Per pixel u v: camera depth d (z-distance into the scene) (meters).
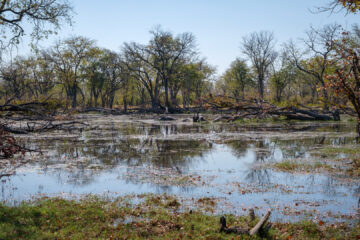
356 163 13.37
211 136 25.11
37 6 19.45
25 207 7.99
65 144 21.00
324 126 32.38
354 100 11.73
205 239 6.21
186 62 71.00
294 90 86.88
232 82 82.44
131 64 66.44
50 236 6.22
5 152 9.87
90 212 7.81
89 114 61.56
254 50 67.94
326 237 6.50
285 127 31.80
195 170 13.38
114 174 12.70
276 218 7.73
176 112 64.19
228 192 10.09
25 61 33.47
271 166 14.00
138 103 93.19
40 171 13.20
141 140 23.06
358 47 11.69
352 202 8.95
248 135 25.47
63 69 61.91
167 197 9.49
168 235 6.46
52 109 19.03
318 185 10.76
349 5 9.69
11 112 17.27
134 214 7.81
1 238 5.96
